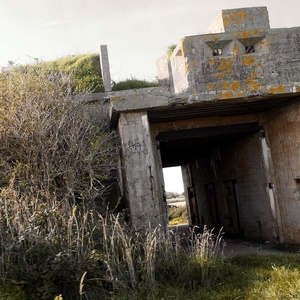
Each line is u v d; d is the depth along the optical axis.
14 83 9.09
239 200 13.09
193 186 18.64
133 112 8.61
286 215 10.32
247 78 8.48
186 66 8.41
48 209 6.40
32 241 5.68
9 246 5.46
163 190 9.98
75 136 8.73
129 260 5.91
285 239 10.44
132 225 8.03
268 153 10.76
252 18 9.88
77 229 6.08
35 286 5.30
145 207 8.32
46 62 15.77
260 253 8.99
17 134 8.12
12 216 5.99
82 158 8.46
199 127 10.41
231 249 10.59
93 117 9.95
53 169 8.20
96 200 9.74
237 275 6.53
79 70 14.65
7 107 8.57
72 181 7.91
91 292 5.58
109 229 6.95
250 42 8.69
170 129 10.29
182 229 17.86
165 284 6.16
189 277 6.29
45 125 8.34
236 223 13.59
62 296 5.43
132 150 8.50
